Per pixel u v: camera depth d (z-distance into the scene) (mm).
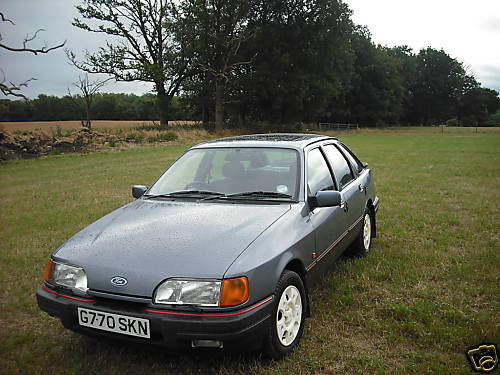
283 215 3357
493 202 8562
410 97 99312
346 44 48688
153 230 3201
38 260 5570
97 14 39031
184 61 42406
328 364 3023
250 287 2684
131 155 21109
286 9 43625
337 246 4168
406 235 6281
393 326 3484
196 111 49312
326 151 4652
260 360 3027
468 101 103312
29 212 8609
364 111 72938
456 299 3969
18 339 3521
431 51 101125
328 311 3836
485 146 26797
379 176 12805
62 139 25016
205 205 3646
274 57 42500
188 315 2584
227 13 40469
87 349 3316
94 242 3152
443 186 10688
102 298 2818
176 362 3086
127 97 77625
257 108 49812
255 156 4074
